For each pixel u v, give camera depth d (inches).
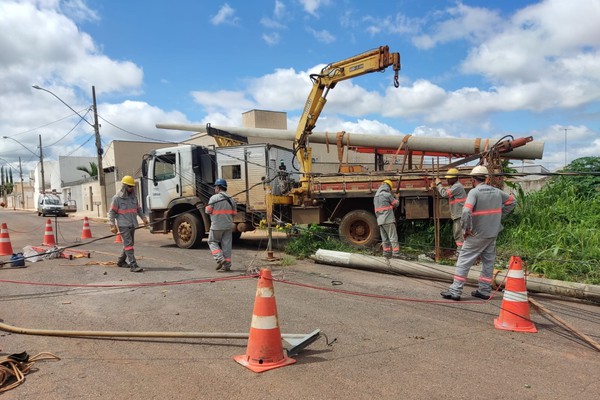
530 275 265.7
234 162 454.3
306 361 151.8
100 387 132.1
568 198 394.6
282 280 285.1
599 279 259.3
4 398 124.6
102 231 742.5
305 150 465.4
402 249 381.4
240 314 207.9
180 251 437.1
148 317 204.2
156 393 128.1
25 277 301.9
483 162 351.9
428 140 463.5
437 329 187.2
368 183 404.8
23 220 1124.5
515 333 182.2
